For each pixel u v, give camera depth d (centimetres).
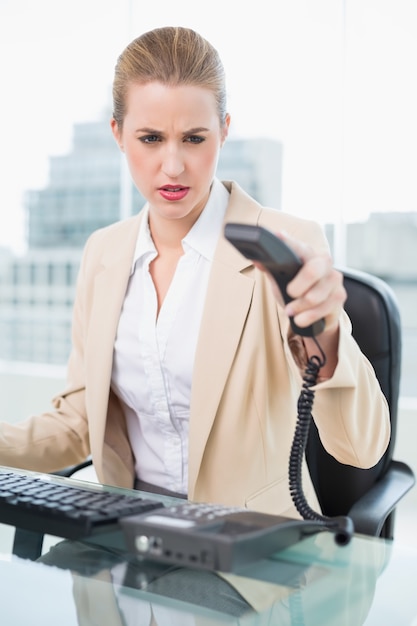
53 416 139
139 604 66
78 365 144
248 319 119
